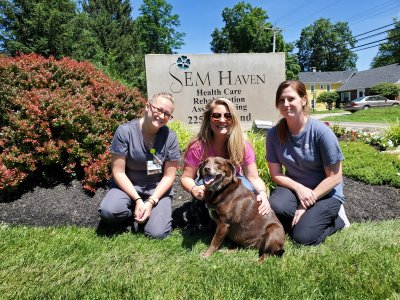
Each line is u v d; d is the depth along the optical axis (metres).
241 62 8.52
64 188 4.46
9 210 4.02
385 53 59.09
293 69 46.50
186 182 3.56
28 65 4.82
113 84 5.57
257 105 8.70
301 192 3.42
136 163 3.59
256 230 3.21
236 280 2.53
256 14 43.56
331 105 54.31
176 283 2.49
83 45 22.19
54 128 4.55
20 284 2.48
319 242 3.35
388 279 2.48
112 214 3.38
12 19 20.52
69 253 3.02
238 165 3.60
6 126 4.50
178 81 8.25
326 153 3.30
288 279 2.53
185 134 6.14
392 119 19.73
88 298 2.28
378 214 4.24
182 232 3.74
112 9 36.41
